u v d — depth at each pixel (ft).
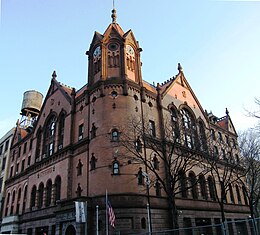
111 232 91.56
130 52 132.05
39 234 130.21
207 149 122.31
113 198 96.89
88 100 125.08
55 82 162.20
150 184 105.19
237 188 163.32
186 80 165.89
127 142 103.35
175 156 122.42
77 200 99.60
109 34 132.77
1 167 204.44
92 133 115.24
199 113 162.71
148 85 147.43
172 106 141.59
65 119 139.23
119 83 118.83
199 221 123.24
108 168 103.04
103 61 125.39
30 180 154.20
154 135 121.90
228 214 144.56
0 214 179.11
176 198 116.26
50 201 128.98
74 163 121.70
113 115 112.27
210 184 141.90
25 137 180.45
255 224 64.23
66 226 102.73
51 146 146.41
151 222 99.60
